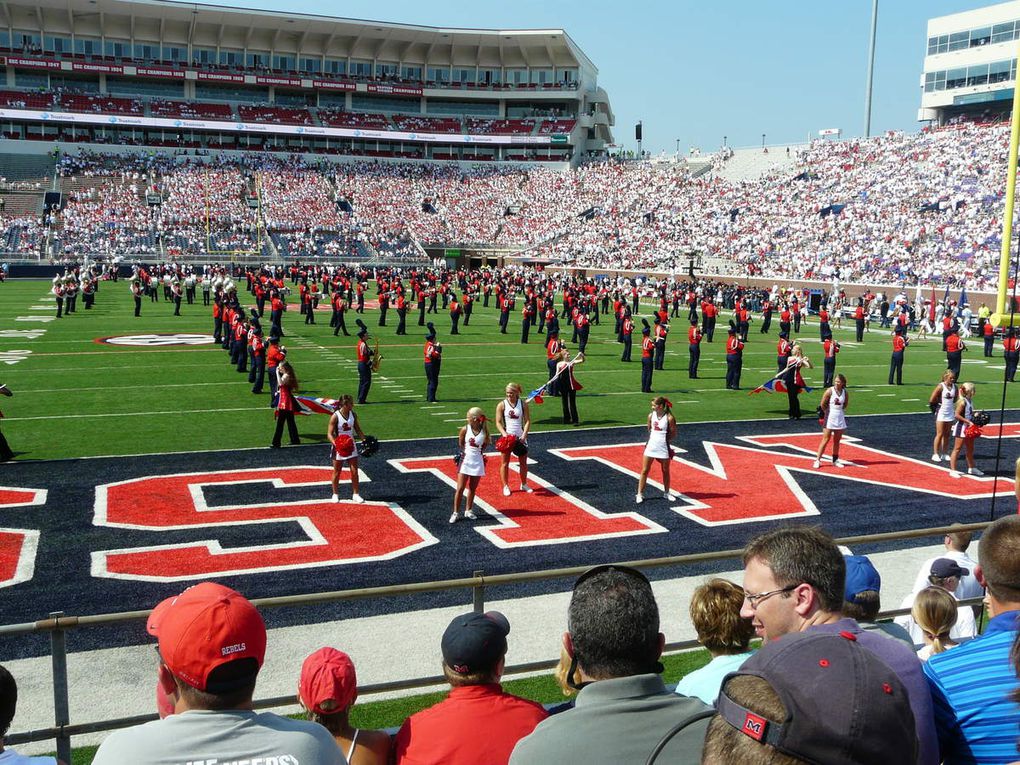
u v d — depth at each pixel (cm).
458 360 2722
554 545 1055
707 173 7669
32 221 6519
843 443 1669
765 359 2905
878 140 6500
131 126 7819
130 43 8244
